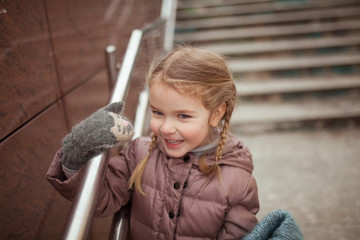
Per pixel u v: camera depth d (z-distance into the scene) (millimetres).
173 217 938
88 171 722
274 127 2963
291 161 2467
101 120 759
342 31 4242
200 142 885
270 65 3699
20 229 920
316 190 2115
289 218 856
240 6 4980
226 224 939
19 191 922
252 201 958
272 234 885
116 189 1004
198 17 4832
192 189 941
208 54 891
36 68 1058
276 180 2248
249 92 3316
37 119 1045
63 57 1273
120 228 957
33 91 1030
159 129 875
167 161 986
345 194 2055
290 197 2064
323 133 2875
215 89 854
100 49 1778
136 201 1002
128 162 1063
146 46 2352
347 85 3303
